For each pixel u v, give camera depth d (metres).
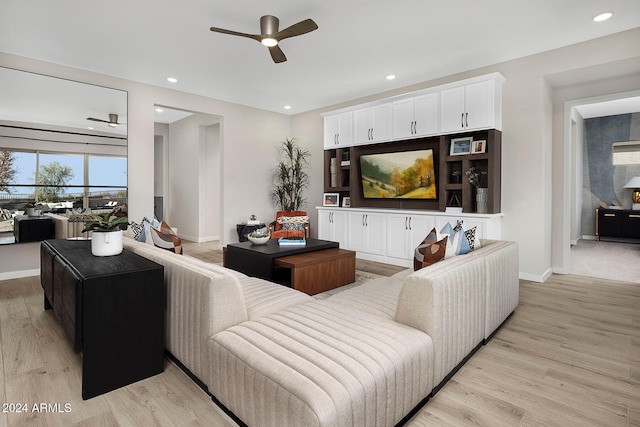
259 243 3.88
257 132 6.46
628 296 3.49
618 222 7.30
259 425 1.35
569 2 2.91
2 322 2.74
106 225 2.27
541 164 3.97
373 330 1.64
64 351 2.25
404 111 4.84
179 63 4.26
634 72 3.80
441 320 1.74
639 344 2.39
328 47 3.79
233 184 6.14
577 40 3.63
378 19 3.20
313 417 1.10
